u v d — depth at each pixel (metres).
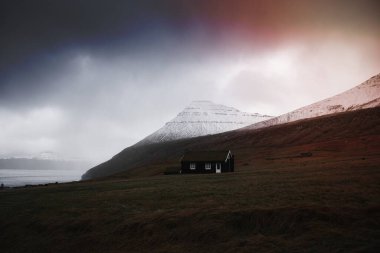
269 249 28.39
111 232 37.06
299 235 30.66
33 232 41.25
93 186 76.88
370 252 25.12
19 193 74.12
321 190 44.34
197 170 101.81
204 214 36.97
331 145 153.38
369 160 83.50
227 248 30.00
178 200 47.25
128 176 131.38
